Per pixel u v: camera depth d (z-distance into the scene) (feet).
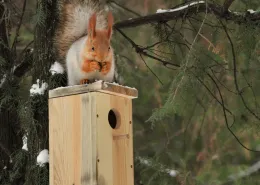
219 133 44.47
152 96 49.21
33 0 48.24
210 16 37.47
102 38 28.50
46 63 32.81
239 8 37.81
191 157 47.57
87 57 28.43
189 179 43.14
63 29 32.73
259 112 38.86
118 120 29.32
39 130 32.45
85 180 27.81
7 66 36.32
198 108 43.93
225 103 42.16
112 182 28.40
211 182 44.24
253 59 35.60
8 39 37.29
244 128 39.29
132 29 49.57
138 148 50.31
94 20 28.40
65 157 28.63
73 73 29.76
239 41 34.68
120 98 29.48
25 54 36.65
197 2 35.50
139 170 46.42
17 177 34.27
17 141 36.47
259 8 34.96
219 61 36.94
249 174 46.57
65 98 28.81
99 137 27.81
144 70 47.50
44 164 31.91
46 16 33.04
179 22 43.11
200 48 35.12
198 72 33.78
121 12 47.80
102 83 27.73
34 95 32.65
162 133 50.42
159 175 43.45
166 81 46.83
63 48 32.60
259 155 50.31
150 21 37.22
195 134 46.80
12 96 35.40
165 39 37.35
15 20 40.50
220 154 47.09
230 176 46.21
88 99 27.99
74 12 32.86
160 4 49.19
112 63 29.45
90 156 27.71
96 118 27.73
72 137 28.45
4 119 36.06
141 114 50.80
